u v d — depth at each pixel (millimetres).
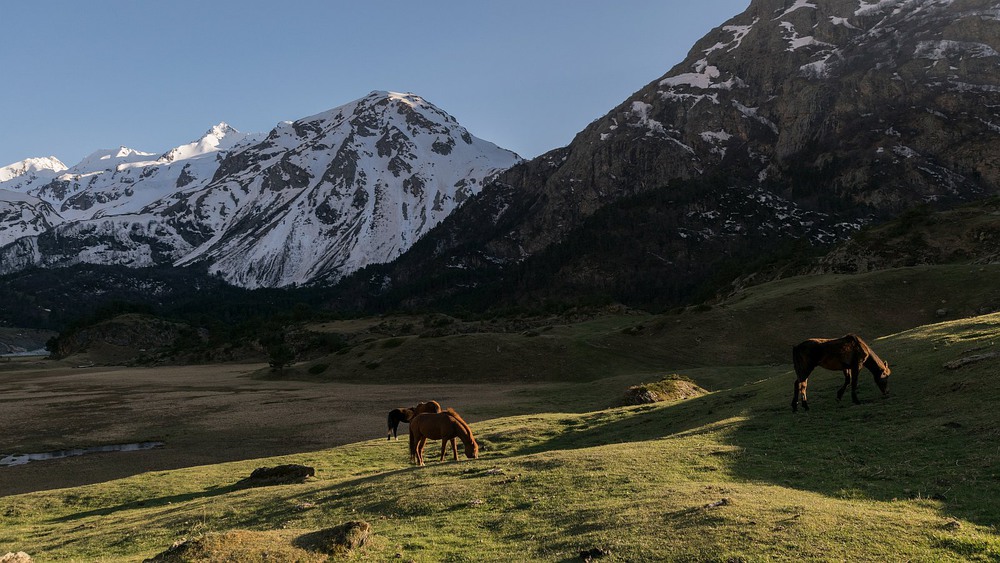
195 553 11031
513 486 15820
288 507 17406
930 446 15195
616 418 31891
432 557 11203
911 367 23734
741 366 77312
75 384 105250
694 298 178625
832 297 92688
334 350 143000
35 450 46625
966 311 77438
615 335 97750
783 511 11125
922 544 9211
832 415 20438
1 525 22984
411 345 97438
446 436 21953
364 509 15797
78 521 21750
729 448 17750
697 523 10922
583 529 11719
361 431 47469
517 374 83750
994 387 18047
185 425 54969
